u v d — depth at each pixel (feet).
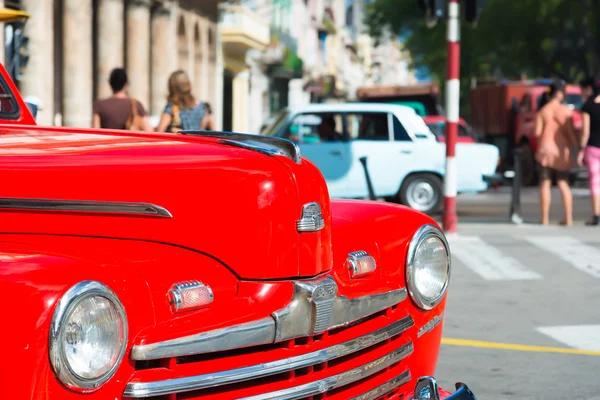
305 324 10.94
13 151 11.46
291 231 11.19
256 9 150.92
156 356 9.56
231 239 10.87
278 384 10.73
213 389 10.26
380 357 12.15
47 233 10.53
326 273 11.71
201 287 10.25
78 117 76.74
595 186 46.55
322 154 57.16
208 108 37.91
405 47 190.08
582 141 46.37
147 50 89.56
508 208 65.46
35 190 10.70
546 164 47.09
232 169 11.11
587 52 154.92
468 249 38.24
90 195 10.68
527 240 40.55
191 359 10.09
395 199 60.75
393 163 57.67
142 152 11.39
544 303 28.58
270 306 10.74
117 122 34.91
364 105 58.39
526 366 21.27
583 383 19.92
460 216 57.47
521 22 156.56
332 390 11.60
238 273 10.85
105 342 9.12
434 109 115.85
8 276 8.86
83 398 9.00
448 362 21.57
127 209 10.61
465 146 58.85
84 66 77.10
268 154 11.54
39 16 68.90
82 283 8.96
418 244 13.25
